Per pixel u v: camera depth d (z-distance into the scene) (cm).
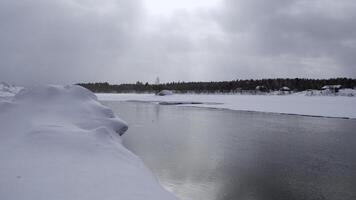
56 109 1357
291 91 11288
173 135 2030
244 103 5553
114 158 888
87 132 1070
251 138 1953
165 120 2953
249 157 1438
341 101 5538
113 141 1099
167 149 1588
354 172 1220
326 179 1129
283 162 1357
